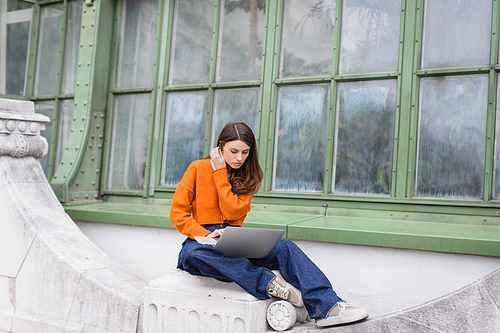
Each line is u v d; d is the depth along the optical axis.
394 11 4.09
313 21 4.43
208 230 2.80
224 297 2.62
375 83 4.14
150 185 5.04
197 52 5.00
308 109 4.39
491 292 2.33
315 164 4.32
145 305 2.89
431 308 2.42
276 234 2.60
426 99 3.94
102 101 5.34
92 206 4.73
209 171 2.86
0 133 3.69
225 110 4.79
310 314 2.60
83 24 5.34
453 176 3.80
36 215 3.65
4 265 3.62
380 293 3.19
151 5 5.29
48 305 3.44
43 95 5.71
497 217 3.56
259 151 4.53
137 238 4.24
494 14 3.71
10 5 5.73
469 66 3.79
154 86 5.12
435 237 2.97
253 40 4.71
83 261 3.49
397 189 3.93
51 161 5.52
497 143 3.66
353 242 3.22
